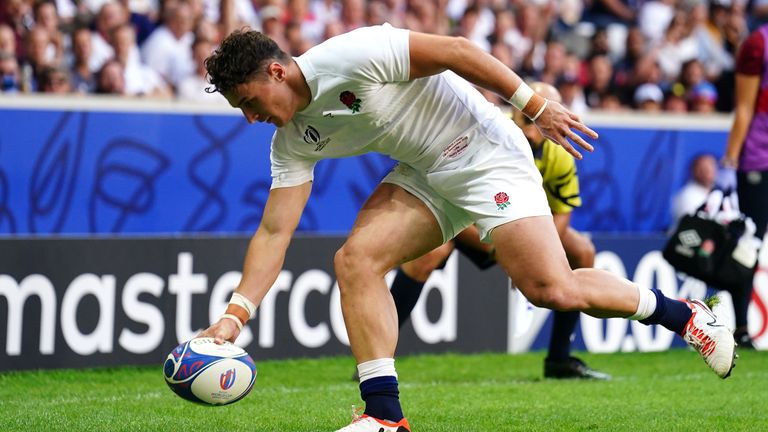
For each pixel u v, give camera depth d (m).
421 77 13.40
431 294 26.67
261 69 12.65
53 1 33.59
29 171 28.03
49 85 32.56
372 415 13.73
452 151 13.96
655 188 33.75
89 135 28.61
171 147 29.44
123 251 23.95
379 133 13.77
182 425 16.23
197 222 29.75
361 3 38.78
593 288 14.04
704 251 26.78
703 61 44.34
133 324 24.09
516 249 13.75
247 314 14.06
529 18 41.53
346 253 13.95
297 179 14.30
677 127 33.97
